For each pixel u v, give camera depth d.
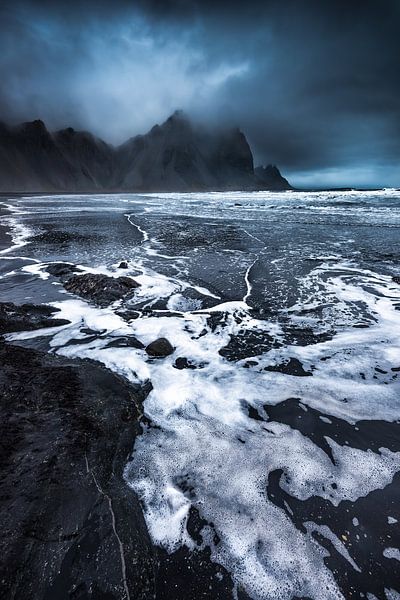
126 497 2.81
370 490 2.95
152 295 8.20
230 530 2.60
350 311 7.25
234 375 4.87
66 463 2.96
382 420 3.85
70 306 7.50
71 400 3.85
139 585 2.20
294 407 4.11
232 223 22.34
